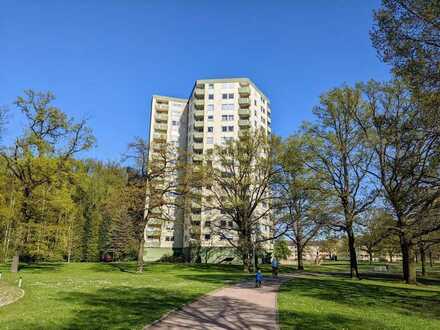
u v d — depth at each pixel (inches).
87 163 2923.2
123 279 1238.3
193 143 3821.4
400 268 2928.2
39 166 1501.0
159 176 1754.4
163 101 4234.7
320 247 3395.7
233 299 778.8
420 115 776.9
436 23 660.7
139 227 1764.3
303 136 1550.2
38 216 1546.5
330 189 1492.4
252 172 1847.9
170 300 745.0
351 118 1489.9
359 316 623.2
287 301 757.9
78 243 2773.1
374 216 1469.0
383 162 1343.5
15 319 537.0
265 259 2881.4
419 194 1011.3
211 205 2001.7
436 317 649.0
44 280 1139.9
